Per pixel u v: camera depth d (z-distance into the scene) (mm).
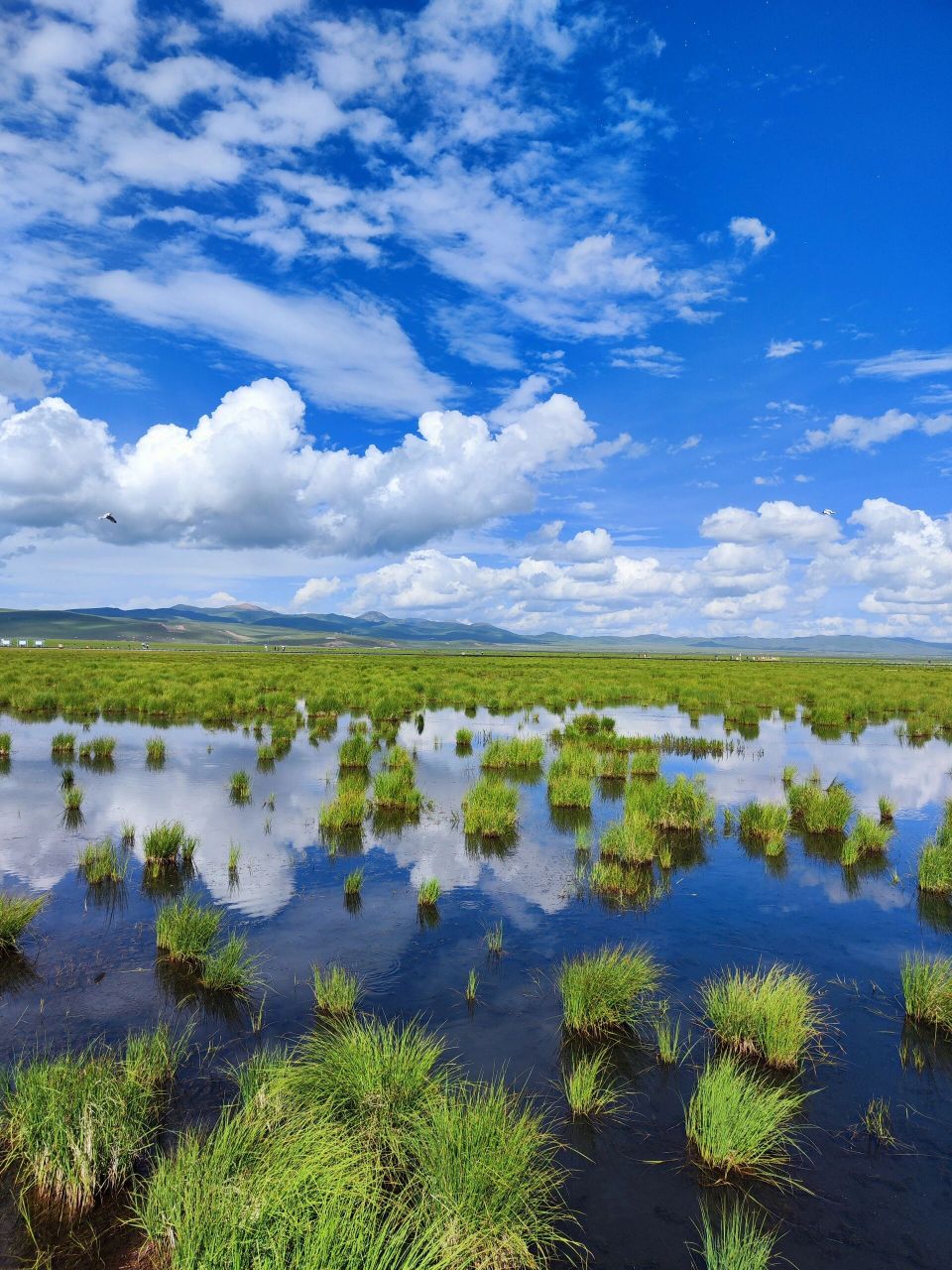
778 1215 4641
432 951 8328
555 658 119250
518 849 12242
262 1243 3691
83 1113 4688
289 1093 5125
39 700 30203
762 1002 6566
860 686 47094
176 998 7090
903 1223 4605
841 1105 5762
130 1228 4387
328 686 39062
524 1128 4867
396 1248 3842
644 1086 5914
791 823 14555
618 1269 4184
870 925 9398
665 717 31578
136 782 16828
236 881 10500
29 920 8594
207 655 105812
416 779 17734
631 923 9297
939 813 15500
